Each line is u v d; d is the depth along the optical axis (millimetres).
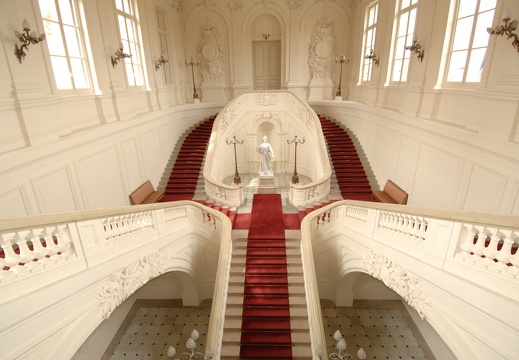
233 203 9898
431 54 7750
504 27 4953
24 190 5289
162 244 6777
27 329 3859
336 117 14352
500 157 5266
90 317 4824
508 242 3566
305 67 15945
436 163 7375
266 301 7281
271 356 6398
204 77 16188
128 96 9523
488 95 5594
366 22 13352
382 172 10828
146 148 10617
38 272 4020
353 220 7109
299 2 14852
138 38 10836
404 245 5379
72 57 7203
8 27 5082
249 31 15633
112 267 5266
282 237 8445
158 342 7875
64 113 6695
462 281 4129
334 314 8602
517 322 3416
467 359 4133
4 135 5035
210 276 8781
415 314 8141
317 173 11766
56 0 6645
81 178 6934
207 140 13469
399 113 9328
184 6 15148
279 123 14148
